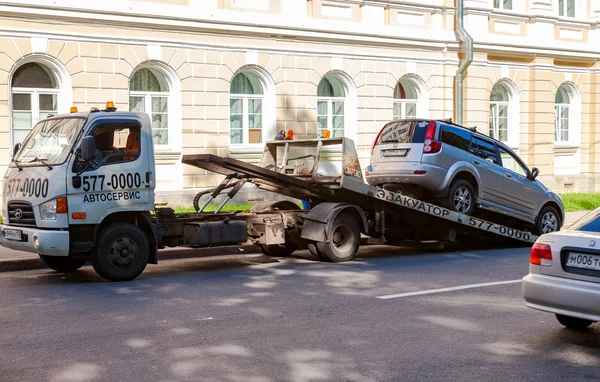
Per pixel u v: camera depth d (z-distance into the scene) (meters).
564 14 28.02
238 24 20.03
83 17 17.66
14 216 10.79
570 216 21.16
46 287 10.32
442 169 13.80
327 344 7.18
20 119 17.41
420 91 24.23
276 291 9.91
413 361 6.62
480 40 24.72
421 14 23.91
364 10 22.61
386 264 12.55
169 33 19.09
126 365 6.47
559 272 7.04
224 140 20.17
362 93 22.69
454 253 14.24
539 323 8.09
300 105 21.52
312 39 21.55
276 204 13.52
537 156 26.55
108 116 10.66
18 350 6.95
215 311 8.62
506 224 15.55
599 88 28.34
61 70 17.66
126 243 10.75
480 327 7.89
